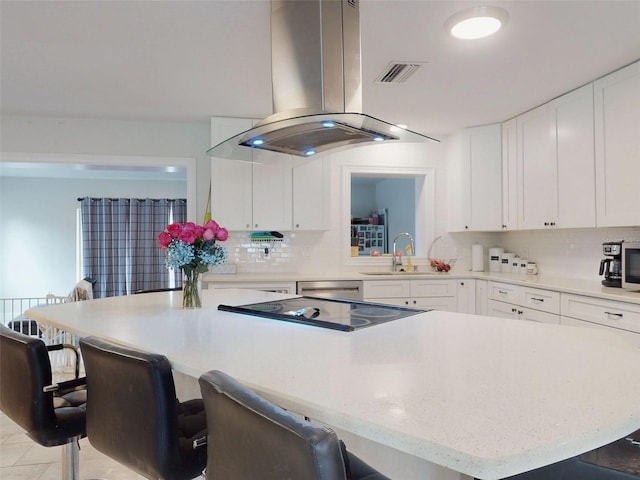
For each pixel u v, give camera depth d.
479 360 1.20
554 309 3.18
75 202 7.48
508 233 4.69
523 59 2.73
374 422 0.79
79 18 2.25
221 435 0.89
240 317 1.90
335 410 0.85
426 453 0.72
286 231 4.39
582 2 2.09
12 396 1.62
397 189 7.88
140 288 7.41
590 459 1.10
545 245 4.12
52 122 3.99
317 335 1.52
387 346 1.36
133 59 2.75
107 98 3.48
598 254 3.52
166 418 1.21
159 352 1.31
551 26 2.31
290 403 0.93
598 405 0.87
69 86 3.21
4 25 2.32
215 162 4.00
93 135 4.06
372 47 2.55
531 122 3.75
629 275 2.89
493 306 3.94
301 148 2.40
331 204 4.53
